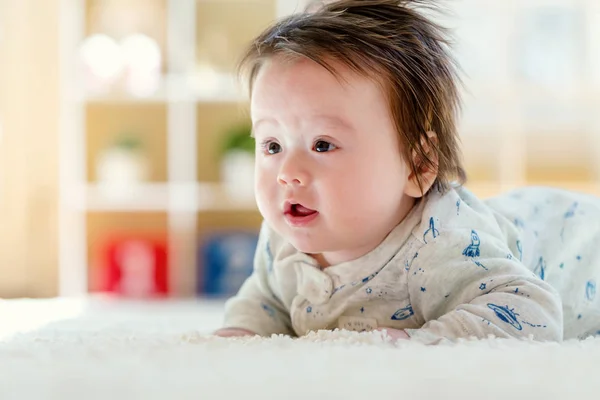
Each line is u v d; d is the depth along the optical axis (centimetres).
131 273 267
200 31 300
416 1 91
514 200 105
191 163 267
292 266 92
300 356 49
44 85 257
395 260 84
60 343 62
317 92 79
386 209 82
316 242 81
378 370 43
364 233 82
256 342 61
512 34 269
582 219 102
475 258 82
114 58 266
